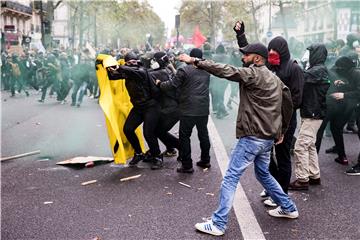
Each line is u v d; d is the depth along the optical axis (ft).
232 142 28.66
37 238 14.29
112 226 15.21
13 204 17.30
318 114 18.84
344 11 78.38
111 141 22.03
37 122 37.40
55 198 18.01
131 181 20.34
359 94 21.47
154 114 21.99
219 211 14.52
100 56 21.71
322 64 19.13
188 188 19.30
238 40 18.52
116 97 22.76
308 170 19.12
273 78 14.15
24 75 63.36
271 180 15.48
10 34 125.70
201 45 67.72
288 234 14.58
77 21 153.99
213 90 39.42
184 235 14.49
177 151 26.17
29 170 22.24
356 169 21.52
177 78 20.65
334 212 16.51
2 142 28.99
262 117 13.97
